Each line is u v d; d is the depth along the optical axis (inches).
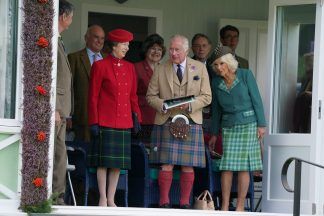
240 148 1571.1
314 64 1630.2
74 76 1673.2
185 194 1541.6
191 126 1537.9
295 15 1668.3
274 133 1673.2
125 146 1519.4
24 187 1396.4
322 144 1622.8
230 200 1675.7
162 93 1551.4
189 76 1550.2
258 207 1768.0
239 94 1573.6
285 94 1670.8
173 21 1979.6
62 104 1454.2
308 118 1644.9
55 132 1449.3
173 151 1524.4
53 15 1416.1
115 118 1512.1
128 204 1595.7
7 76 1414.9
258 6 2022.6
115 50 1531.7
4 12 1417.3
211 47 1872.5
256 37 2016.5
